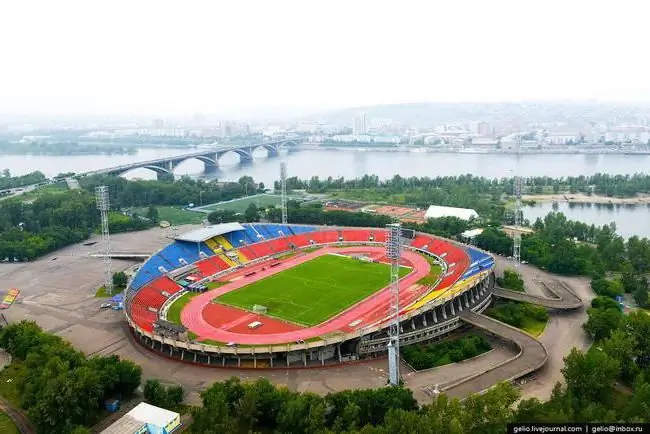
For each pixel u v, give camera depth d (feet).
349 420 382.22
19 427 420.77
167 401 436.76
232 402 413.18
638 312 510.99
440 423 351.87
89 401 418.31
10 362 528.22
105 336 591.78
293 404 386.52
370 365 520.01
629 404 390.42
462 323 607.37
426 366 508.94
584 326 571.28
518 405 393.09
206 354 531.09
